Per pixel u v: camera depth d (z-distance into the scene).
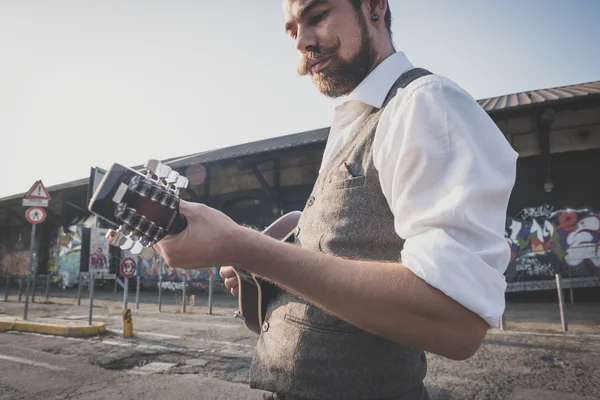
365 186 0.72
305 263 0.53
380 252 0.68
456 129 0.59
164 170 0.54
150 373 3.77
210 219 0.52
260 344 0.85
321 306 0.54
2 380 3.59
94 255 6.47
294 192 12.94
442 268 0.50
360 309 0.52
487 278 0.51
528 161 9.80
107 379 3.60
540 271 9.49
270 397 0.81
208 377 3.63
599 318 6.39
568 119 9.45
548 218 9.55
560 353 4.09
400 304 0.50
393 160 0.65
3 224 22.34
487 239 0.54
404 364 0.73
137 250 0.54
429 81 0.64
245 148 13.54
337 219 0.73
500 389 3.10
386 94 0.76
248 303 1.03
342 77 0.82
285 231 1.26
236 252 0.52
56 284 18.66
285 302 0.81
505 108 8.87
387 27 0.85
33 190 7.22
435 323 0.51
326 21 0.78
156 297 12.60
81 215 18.66
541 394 2.98
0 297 13.18
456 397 2.96
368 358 0.71
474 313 0.50
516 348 4.31
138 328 6.13
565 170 9.50
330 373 0.70
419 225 0.55
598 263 9.00
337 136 0.89
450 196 0.55
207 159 12.91
